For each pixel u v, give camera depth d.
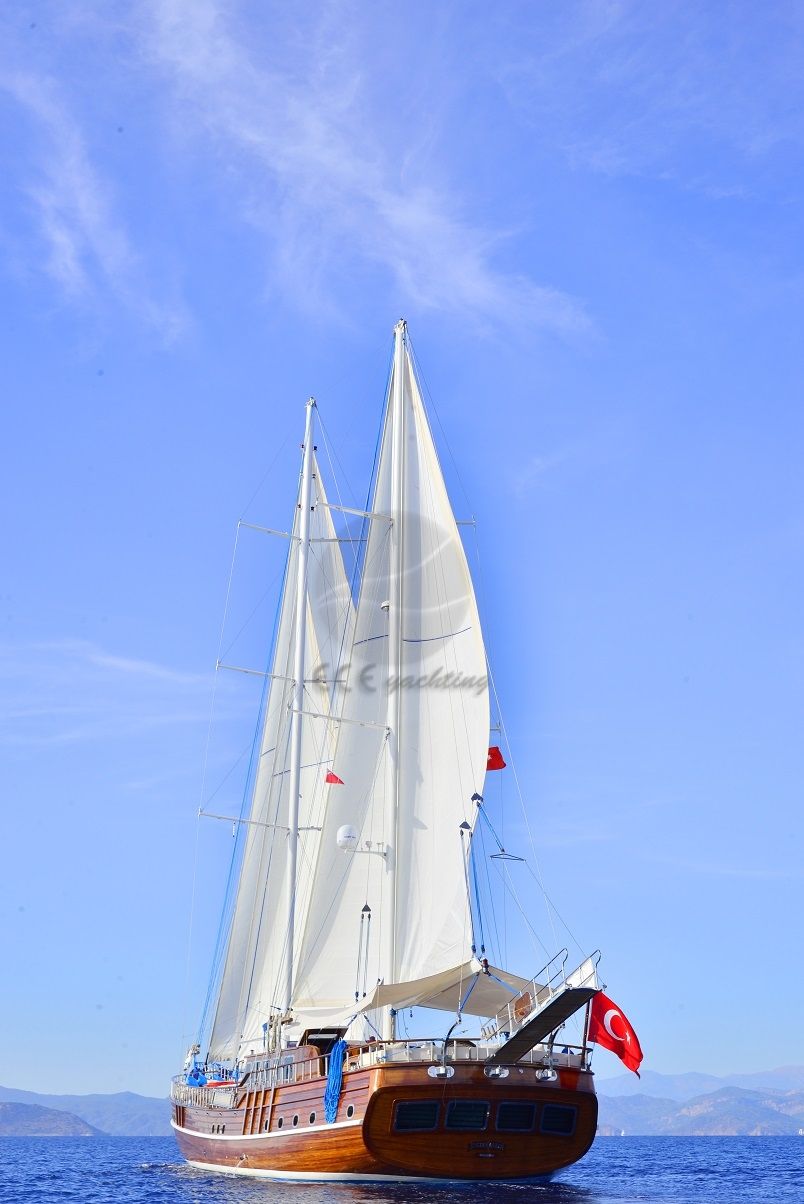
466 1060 31.69
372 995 34.41
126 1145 152.38
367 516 42.34
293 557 53.81
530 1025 30.86
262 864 50.53
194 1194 35.41
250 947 49.75
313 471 54.00
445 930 36.62
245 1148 39.41
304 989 39.12
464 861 37.22
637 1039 33.22
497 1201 30.81
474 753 38.22
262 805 51.44
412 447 42.03
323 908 39.41
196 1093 46.31
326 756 50.06
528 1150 32.97
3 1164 78.81
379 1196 31.66
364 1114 31.55
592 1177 51.22
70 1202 40.38
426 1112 31.64
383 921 37.75
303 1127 35.03
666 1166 64.06
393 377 42.97
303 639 49.53
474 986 34.72
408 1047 32.25
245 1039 47.69
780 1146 130.12
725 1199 37.78
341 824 39.75
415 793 38.66
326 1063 34.81
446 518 40.56
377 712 40.66
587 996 30.53
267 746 52.09
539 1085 32.25
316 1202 30.25
